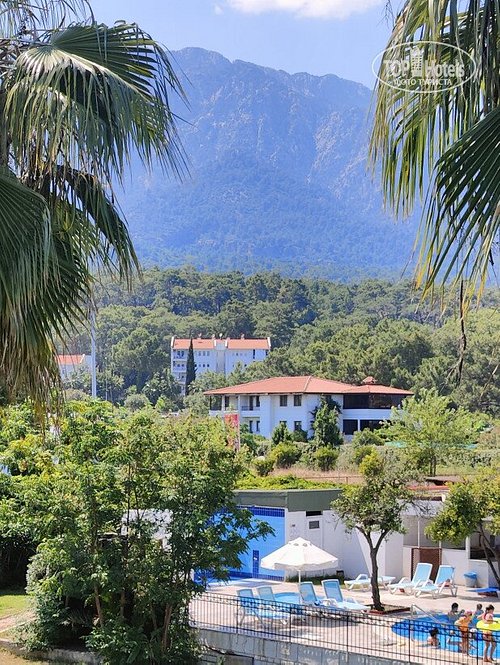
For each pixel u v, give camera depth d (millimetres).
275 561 25688
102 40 6434
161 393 130375
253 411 81375
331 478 40094
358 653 18734
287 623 21906
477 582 29062
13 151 6344
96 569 20188
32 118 5875
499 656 18859
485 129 3389
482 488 25969
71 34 6430
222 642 20969
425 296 3625
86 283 6809
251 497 31500
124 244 6754
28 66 5977
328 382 80938
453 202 3480
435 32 3574
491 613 20578
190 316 184500
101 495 20469
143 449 21203
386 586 29172
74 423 21125
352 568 31531
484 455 46094
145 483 20969
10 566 30547
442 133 4062
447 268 3492
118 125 5852
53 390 6938
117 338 154875
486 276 3408
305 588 24594
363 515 24750
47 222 5805
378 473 25469
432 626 20500
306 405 78312
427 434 46500
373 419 77375
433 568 30156
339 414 78312
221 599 22906
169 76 6406
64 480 20953
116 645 19953
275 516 30891
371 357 92375
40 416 6957
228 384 123688
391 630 21438
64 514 20781
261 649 20156
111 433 21141
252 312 185625
